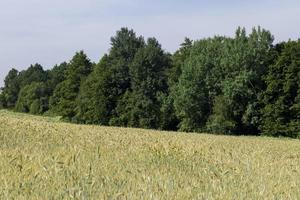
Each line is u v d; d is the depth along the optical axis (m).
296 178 13.93
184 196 9.89
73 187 9.98
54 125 32.62
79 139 23.36
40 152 15.40
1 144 20.47
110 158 15.51
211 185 11.27
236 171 13.97
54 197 9.34
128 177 11.80
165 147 19.27
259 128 67.62
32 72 178.75
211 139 31.70
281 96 66.12
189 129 74.88
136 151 18.59
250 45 71.50
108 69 88.31
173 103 77.19
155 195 9.69
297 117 64.81
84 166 13.03
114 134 28.20
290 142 36.47
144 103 82.19
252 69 70.75
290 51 66.94
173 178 11.98
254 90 69.44
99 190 10.07
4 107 178.50
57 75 138.38
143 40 106.94
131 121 83.00
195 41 84.00
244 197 10.44
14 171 11.29
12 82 178.38
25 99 141.25
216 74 74.06
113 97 86.94
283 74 67.00
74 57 102.12
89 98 89.56
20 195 9.24
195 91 74.12
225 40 77.94
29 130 26.55
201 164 16.45
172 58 89.81
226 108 69.31
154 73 84.62
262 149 24.92
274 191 11.20
